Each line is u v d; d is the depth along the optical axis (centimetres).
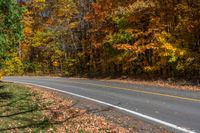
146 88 2159
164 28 2708
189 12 2528
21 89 2417
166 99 1641
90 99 1805
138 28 2977
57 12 4872
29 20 5166
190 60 2400
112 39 3164
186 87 2125
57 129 1152
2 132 1152
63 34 4741
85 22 4306
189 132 1008
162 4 2739
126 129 1095
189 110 1333
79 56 4375
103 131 1084
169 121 1167
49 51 5119
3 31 1919
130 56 3031
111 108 1496
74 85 2656
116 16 3108
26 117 1384
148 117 1256
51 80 3416
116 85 2461
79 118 1315
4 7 1900
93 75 3738
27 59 5284
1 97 1973
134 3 2831
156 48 2694
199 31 2506
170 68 2781
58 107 1595
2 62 2144
